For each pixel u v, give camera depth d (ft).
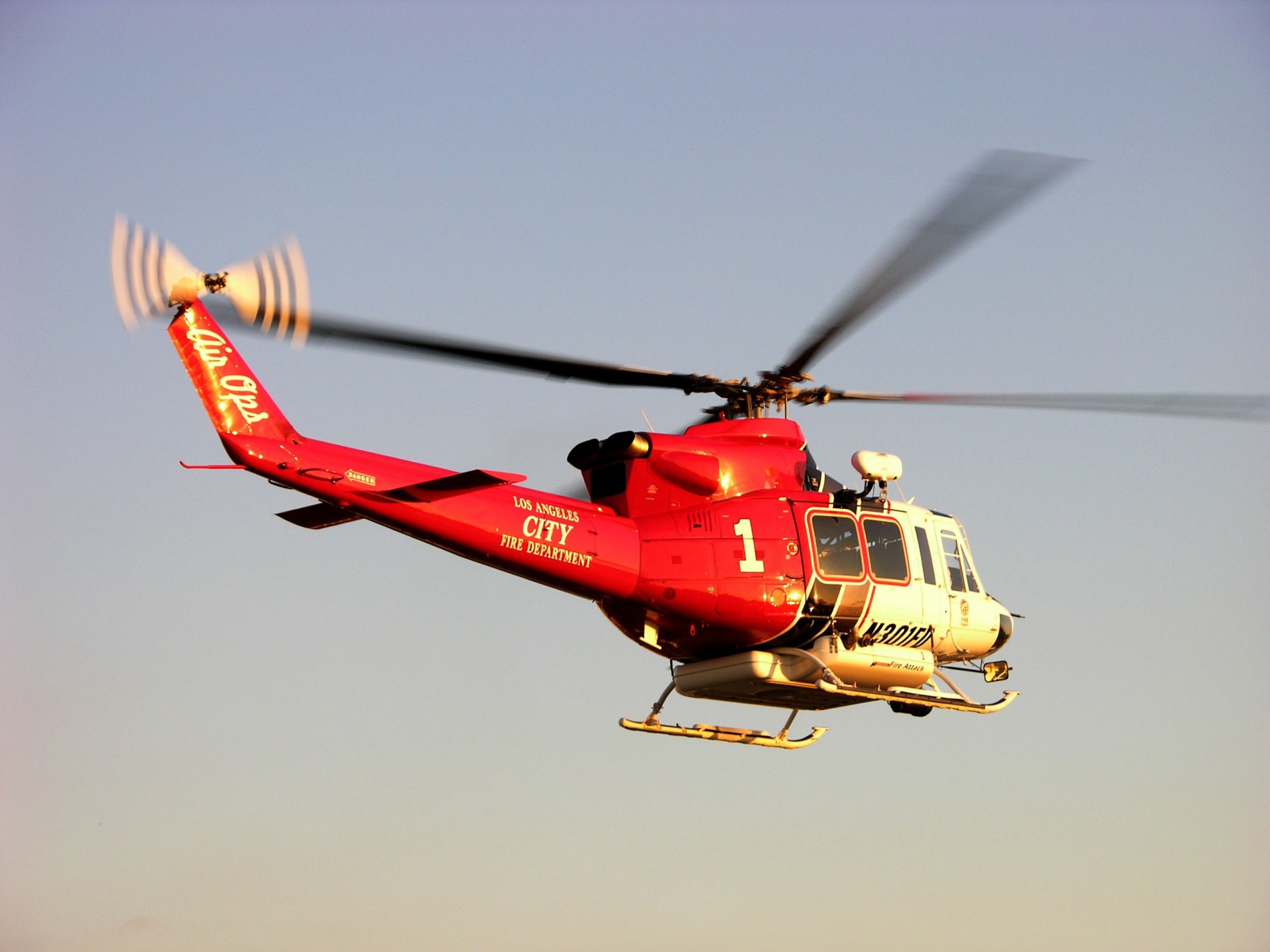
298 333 169.99
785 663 198.80
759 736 211.41
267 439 179.22
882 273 169.07
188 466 177.37
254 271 169.58
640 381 198.08
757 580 195.62
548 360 184.14
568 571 191.52
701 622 196.34
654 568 194.08
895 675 204.95
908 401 206.69
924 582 208.13
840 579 199.41
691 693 205.16
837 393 208.95
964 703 209.77
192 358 178.29
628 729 203.41
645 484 198.18
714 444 201.57
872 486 213.25
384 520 185.26
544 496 193.16
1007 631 220.84
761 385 206.59
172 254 170.91
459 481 177.17
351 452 183.52
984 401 201.77
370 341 171.94
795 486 205.57
